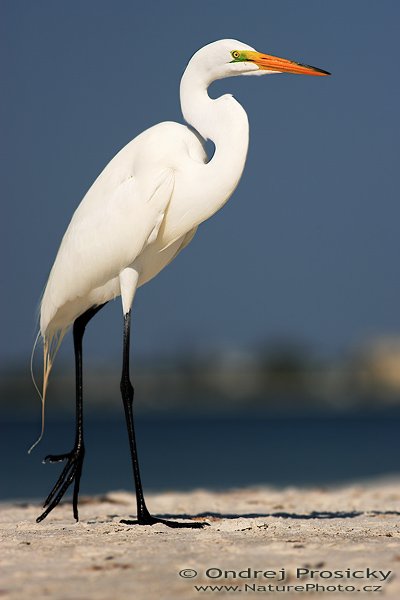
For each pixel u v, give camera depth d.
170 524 10.52
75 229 11.62
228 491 19.89
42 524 11.20
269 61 11.69
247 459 46.03
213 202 11.16
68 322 12.23
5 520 12.43
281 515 13.06
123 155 11.56
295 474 33.69
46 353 12.38
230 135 11.08
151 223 11.12
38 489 28.50
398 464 40.03
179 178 11.13
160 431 91.31
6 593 7.13
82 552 8.73
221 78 11.85
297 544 9.05
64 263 11.63
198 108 11.50
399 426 99.00
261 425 106.75
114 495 18.12
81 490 26.28
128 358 11.03
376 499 16.61
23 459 49.66
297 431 88.69
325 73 11.74
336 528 10.49
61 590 7.21
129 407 10.84
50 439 72.50
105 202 11.36
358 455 48.91
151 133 11.45
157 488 26.75
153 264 11.70
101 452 55.25
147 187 11.04
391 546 8.94
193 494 18.56
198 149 11.51
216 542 9.28
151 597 6.98
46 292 12.02
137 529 10.30
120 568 7.97
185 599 6.94
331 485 25.28
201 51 11.66
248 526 10.36
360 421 117.38
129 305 11.35
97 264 11.40
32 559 8.48
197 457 48.69
